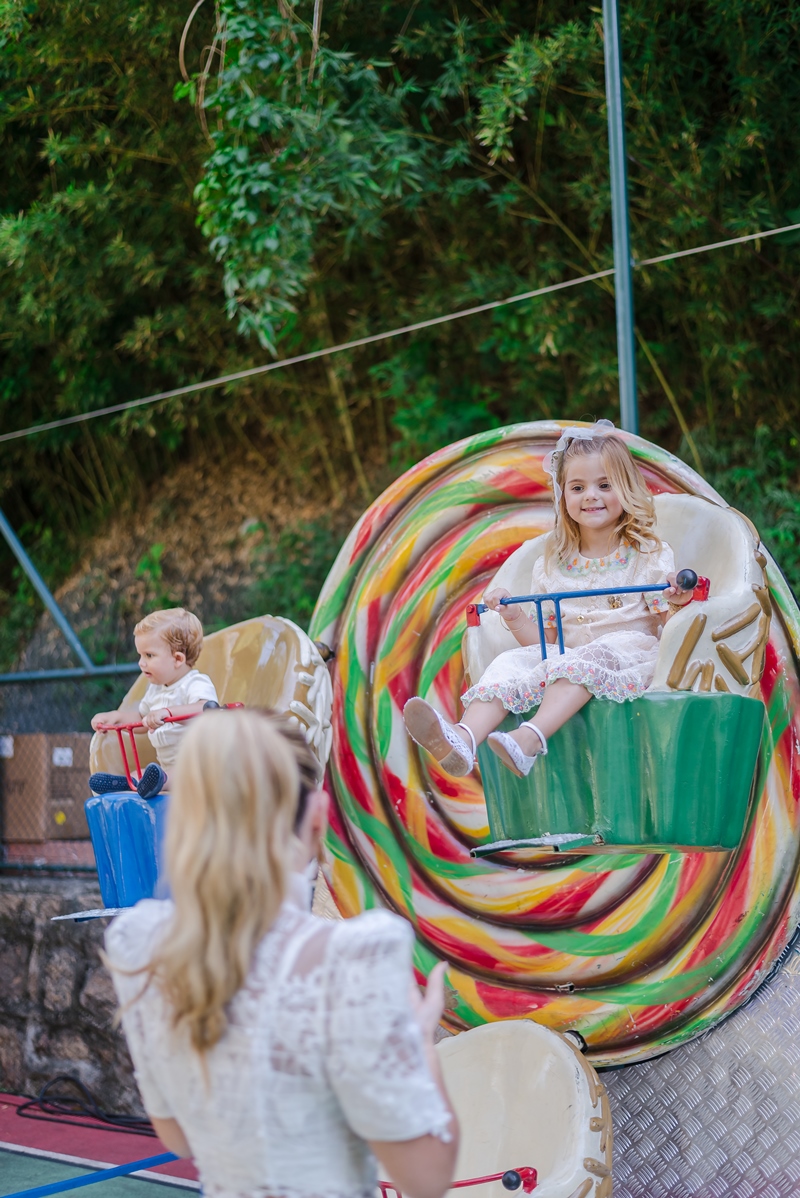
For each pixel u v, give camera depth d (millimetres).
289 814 1420
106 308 6867
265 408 7445
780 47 5141
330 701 3258
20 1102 4684
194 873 1361
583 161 5973
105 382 7430
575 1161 2553
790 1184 2752
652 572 2773
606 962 3033
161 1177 3721
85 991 4680
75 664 7309
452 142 6094
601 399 6270
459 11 5797
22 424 7910
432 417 6609
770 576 2893
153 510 7828
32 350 7633
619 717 2461
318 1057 1313
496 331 6230
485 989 3168
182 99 6219
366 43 5840
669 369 6164
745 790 2539
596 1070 3031
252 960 1360
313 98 5004
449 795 3322
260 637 3359
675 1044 2922
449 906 3271
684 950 2939
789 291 5617
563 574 2910
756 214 5340
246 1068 1321
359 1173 1355
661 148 5465
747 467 5867
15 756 5609
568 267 6199
